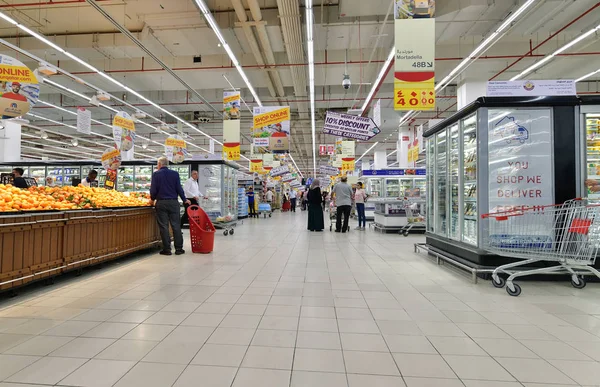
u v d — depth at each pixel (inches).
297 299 129.3
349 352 84.7
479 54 362.9
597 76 464.8
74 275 166.4
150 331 97.1
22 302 123.6
